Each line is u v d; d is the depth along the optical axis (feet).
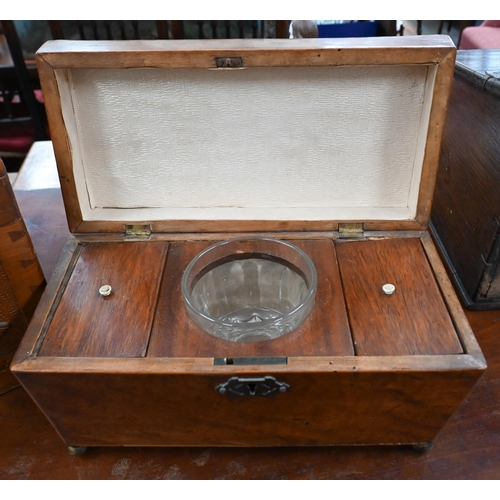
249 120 2.25
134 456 2.21
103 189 2.46
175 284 2.21
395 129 2.27
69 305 2.11
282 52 1.97
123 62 1.99
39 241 3.14
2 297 2.16
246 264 2.35
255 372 1.79
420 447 2.16
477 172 2.64
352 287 2.16
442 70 2.00
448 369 1.79
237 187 2.47
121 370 1.81
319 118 2.24
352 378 1.81
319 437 2.11
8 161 5.92
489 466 2.13
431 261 2.26
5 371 2.39
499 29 5.27
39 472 2.16
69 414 2.01
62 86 2.10
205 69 2.08
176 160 2.37
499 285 2.64
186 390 1.87
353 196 2.49
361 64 2.00
